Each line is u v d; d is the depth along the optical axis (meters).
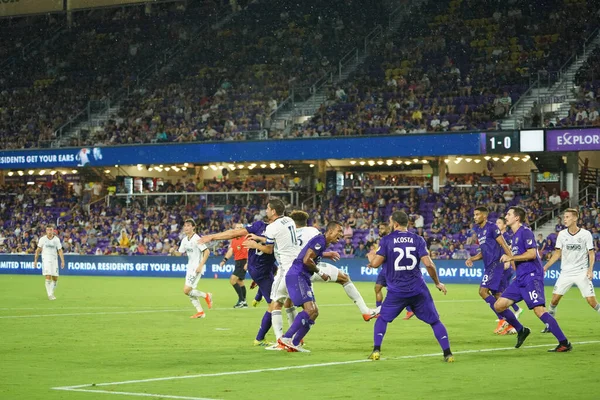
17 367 17.62
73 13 97.19
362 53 80.31
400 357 19.09
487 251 25.12
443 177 68.94
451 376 16.28
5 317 30.23
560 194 62.25
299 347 20.17
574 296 43.94
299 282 19.92
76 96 84.94
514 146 59.38
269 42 84.81
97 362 18.41
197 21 91.25
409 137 62.78
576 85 66.19
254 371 16.98
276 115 74.62
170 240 68.62
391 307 18.38
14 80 89.94
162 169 81.12
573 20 73.62
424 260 18.30
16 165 75.81
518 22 75.56
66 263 68.88
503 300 20.61
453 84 70.81
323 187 72.12
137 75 85.69
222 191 73.50
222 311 32.94
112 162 72.25
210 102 78.62
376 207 66.75
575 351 20.22
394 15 83.81
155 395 14.19
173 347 21.16
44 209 78.31
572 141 57.78
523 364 17.94
